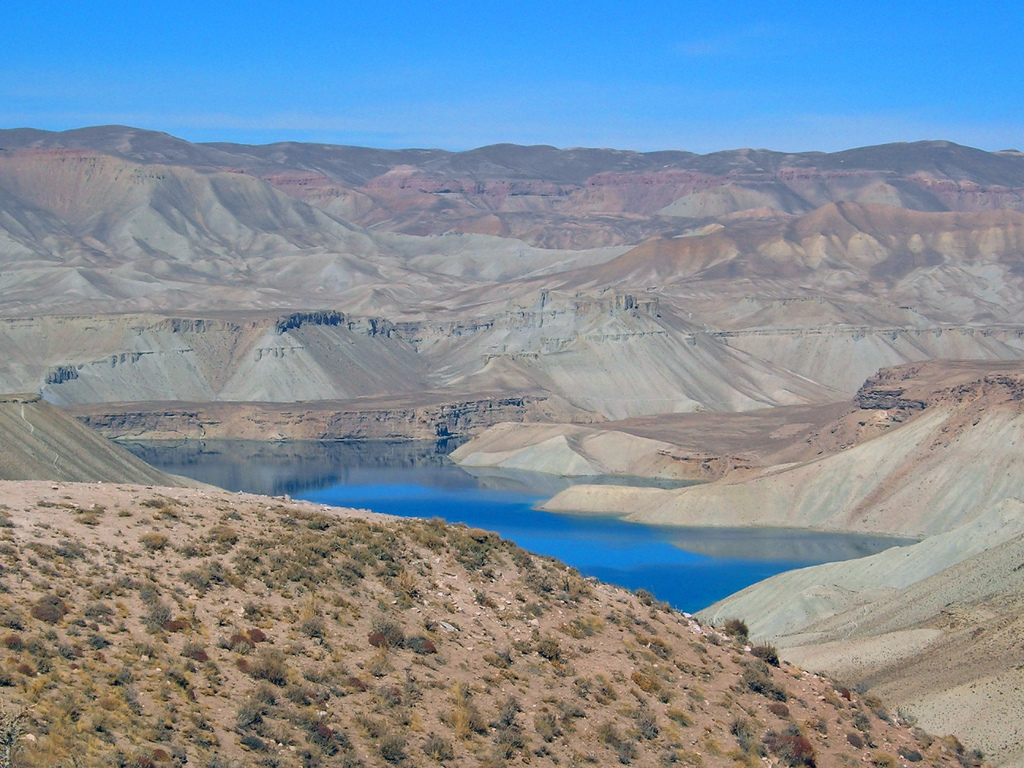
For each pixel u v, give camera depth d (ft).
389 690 175.94
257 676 169.27
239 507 237.66
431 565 226.17
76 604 173.88
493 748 169.37
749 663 225.15
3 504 209.97
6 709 140.77
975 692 288.51
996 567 401.49
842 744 206.39
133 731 146.30
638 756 180.45
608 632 220.02
